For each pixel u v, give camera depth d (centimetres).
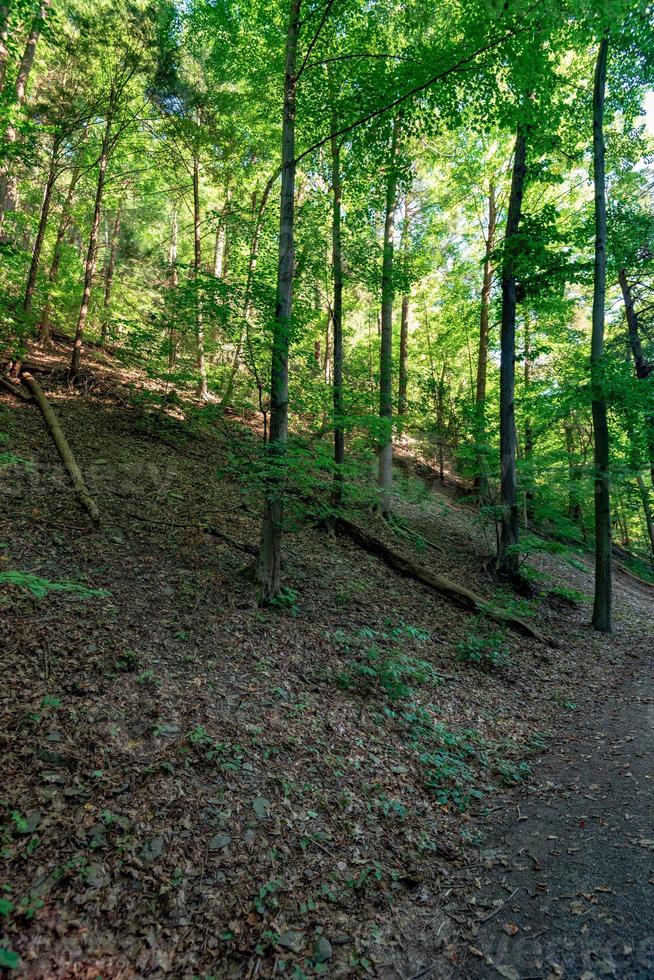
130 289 1611
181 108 1256
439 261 1847
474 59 693
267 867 326
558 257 1050
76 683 438
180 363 1300
